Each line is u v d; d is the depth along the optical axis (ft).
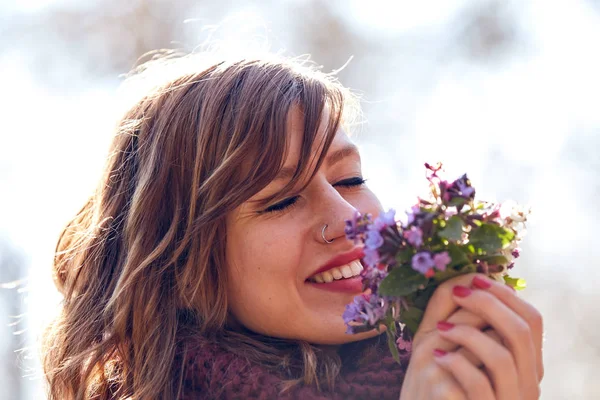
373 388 7.48
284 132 7.59
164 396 7.80
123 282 8.25
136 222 8.32
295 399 7.31
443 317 6.23
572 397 38.52
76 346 8.61
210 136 7.97
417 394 6.20
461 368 6.04
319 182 7.66
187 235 7.89
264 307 7.59
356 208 8.00
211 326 7.87
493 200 6.60
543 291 38.75
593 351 38.40
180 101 8.38
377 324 6.40
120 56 33.55
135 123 8.85
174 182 8.21
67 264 9.36
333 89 8.20
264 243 7.53
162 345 7.99
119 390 8.25
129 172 8.80
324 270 7.52
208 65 8.65
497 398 6.02
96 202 9.16
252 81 8.00
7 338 24.52
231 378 7.45
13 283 10.39
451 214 6.02
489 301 6.08
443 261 5.86
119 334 8.27
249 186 7.50
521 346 6.05
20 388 24.32
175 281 8.11
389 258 5.98
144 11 33.58
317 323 7.50
